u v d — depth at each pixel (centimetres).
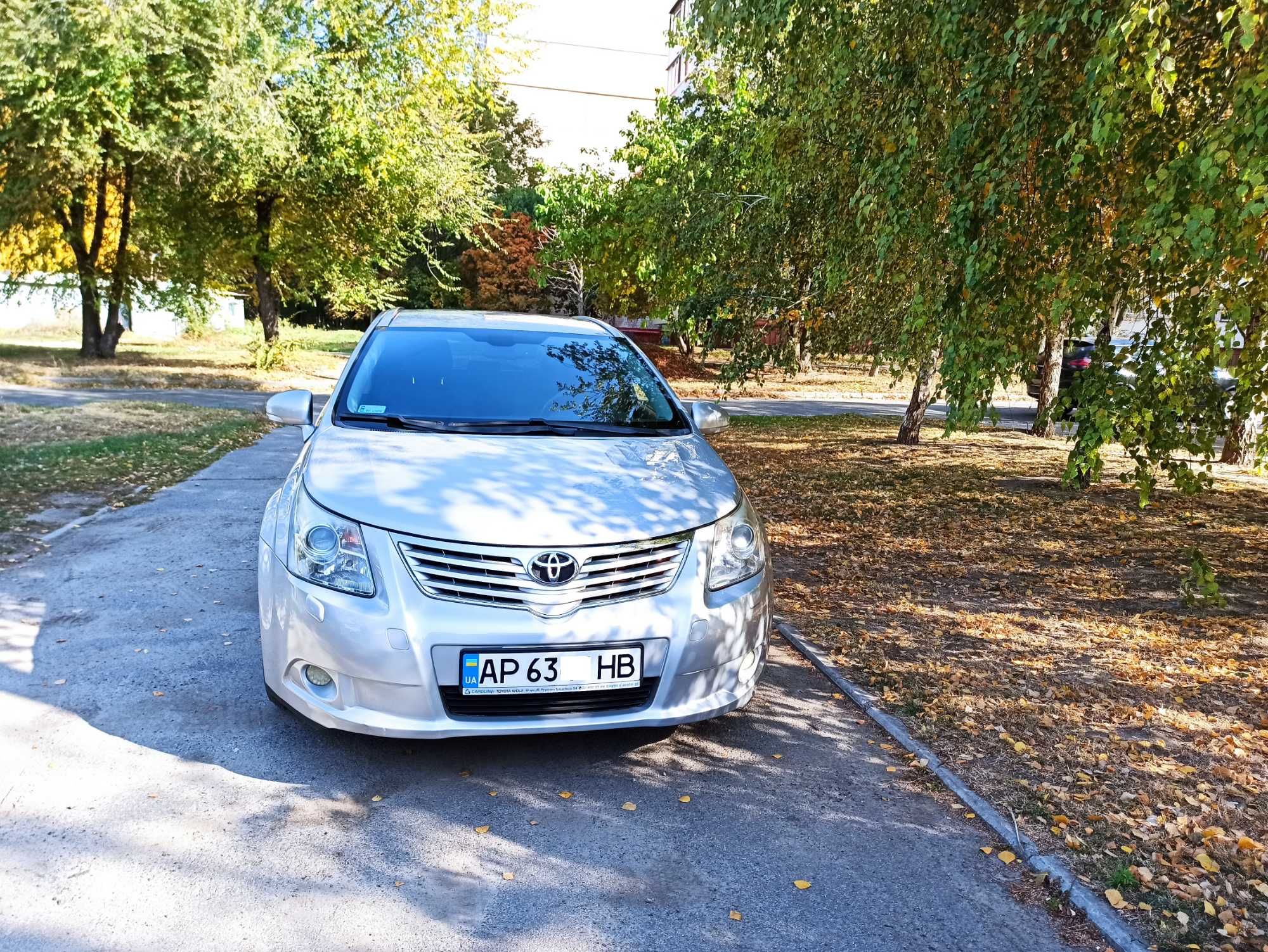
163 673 387
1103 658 467
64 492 768
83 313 2289
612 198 2127
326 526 304
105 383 1841
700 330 1050
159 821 276
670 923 240
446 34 2122
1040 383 1489
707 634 313
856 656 457
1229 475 1052
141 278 2314
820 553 693
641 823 290
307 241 2286
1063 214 387
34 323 3269
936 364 794
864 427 1661
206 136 1753
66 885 242
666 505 327
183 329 3712
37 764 306
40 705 351
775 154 828
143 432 1144
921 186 465
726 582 327
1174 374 396
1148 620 534
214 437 1152
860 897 254
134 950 219
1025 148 371
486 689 290
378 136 1997
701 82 1145
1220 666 458
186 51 1784
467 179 2347
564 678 295
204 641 427
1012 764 338
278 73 1844
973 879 266
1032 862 272
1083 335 414
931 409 2100
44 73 1595
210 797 291
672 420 422
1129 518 832
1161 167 307
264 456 1038
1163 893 257
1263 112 273
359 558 296
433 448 350
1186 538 752
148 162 1989
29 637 426
